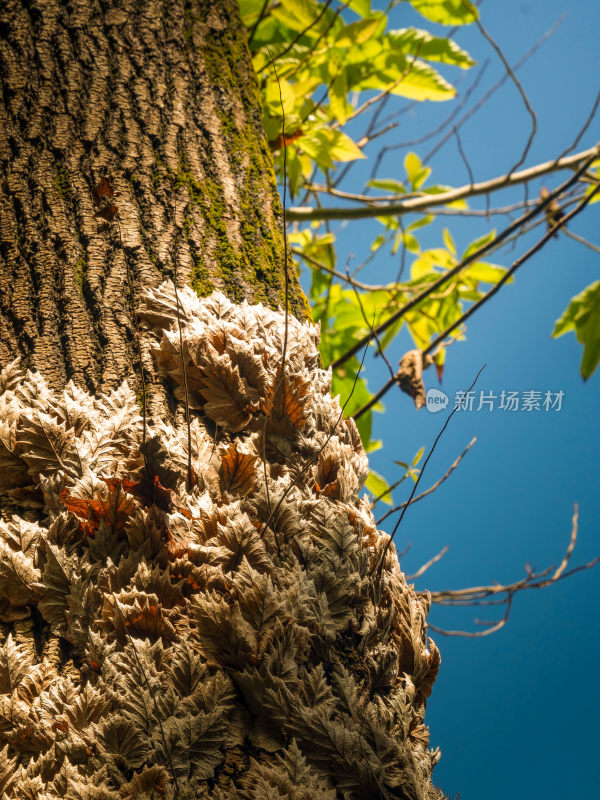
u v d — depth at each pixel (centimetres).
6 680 432
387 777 432
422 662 449
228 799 425
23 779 425
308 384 455
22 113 477
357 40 563
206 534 439
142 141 478
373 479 657
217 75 494
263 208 482
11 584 436
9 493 443
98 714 428
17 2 488
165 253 468
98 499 441
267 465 448
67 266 464
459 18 576
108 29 488
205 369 454
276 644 432
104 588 436
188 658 430
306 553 441
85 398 451
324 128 555
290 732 430
